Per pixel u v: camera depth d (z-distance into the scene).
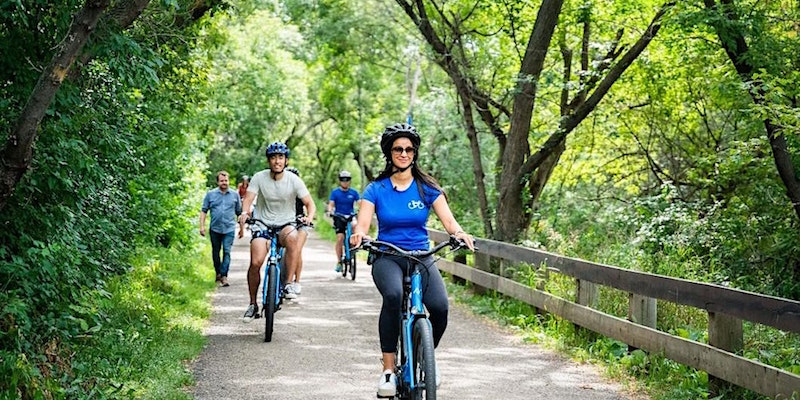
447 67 24.95
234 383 11.16
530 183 26.39
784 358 11.52
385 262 8.77
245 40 48.38
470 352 13.82
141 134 15.46
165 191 25.44
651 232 21.03
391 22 35.97
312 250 36.72
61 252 10.37
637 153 30.97
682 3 19.08
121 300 14.98
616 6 23.22
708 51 21.97
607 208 27.78
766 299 9.48
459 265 21.88
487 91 27.69
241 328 15.45
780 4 19.98
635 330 12.48
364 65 52.19
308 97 63.97
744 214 20.72
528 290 16.78
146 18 13.07
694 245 20.27
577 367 12.69
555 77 23.53
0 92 10.18
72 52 8.66
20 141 8.64
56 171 10.19
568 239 22.50
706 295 10.73
